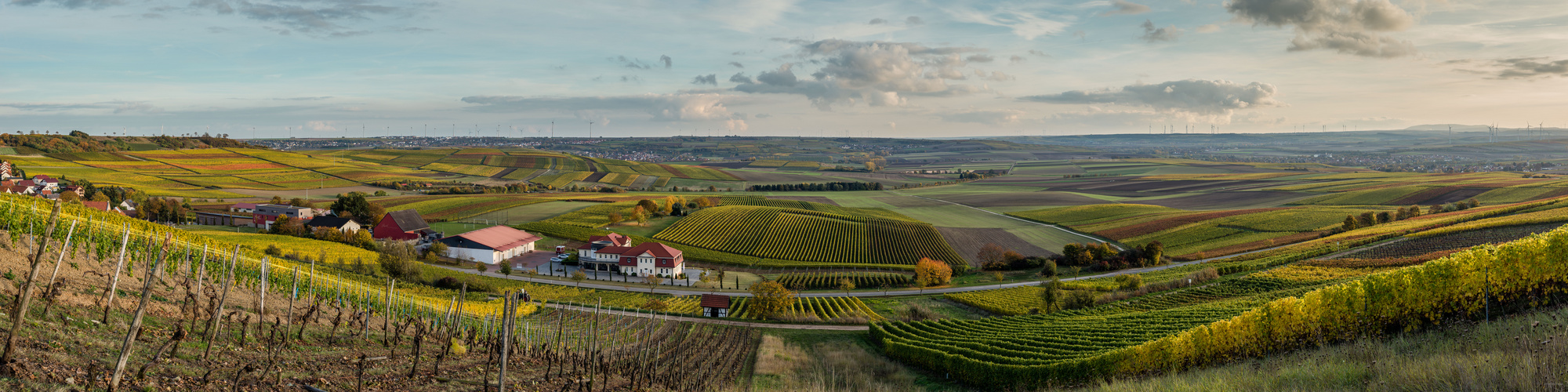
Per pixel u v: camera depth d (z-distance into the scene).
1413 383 19.84
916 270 120.25
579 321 69.00
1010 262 129.62
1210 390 25.45
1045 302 92.19
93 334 20.81
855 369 54.44
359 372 21.19
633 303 93.19
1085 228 170.88
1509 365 18.70
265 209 149.38
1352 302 37.59
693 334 67.69
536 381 29.39
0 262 26.42
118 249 36.34
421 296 65.94
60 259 21.89
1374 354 27.45
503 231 139.38
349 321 35.59
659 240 149.38
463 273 106.06
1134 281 99.88
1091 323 65.81
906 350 57.34
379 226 141.38
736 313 88.69
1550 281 35.12
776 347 63.44
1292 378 23.73
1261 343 39.03
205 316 28.69
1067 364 42.12
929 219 190.62
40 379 15.30
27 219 34.31
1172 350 39.34
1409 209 152.62
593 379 31.55
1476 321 34.16
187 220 149.75
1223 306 68.62
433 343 33.78
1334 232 141.88
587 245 130.00
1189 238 149.50
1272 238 141.25
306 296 41.47
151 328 24.00
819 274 125.00
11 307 20.56
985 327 70.38
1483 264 35.62
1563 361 17.98
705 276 119.31
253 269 42.03
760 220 176.00
